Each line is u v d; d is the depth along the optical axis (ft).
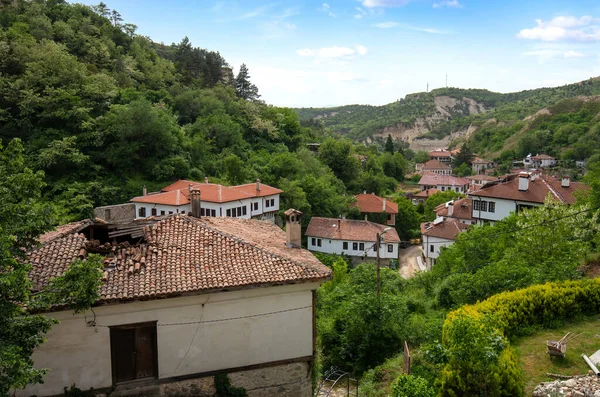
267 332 40.37
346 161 274.36
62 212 144.97
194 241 43.52
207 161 216.95
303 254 46.73
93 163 183.42
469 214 161.38
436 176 318.65
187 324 38.42
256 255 42.32
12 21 236.84
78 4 296.71
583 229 74.79
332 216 206.28
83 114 188.34
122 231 44.16
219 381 39.04
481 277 62.28
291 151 291.17
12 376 23.80
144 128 188.75
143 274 38.17
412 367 45.21
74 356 36.45
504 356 35.42
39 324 27.50
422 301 79.61
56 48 209.05
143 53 300.81
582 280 52.31
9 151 31.19
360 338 59.36
